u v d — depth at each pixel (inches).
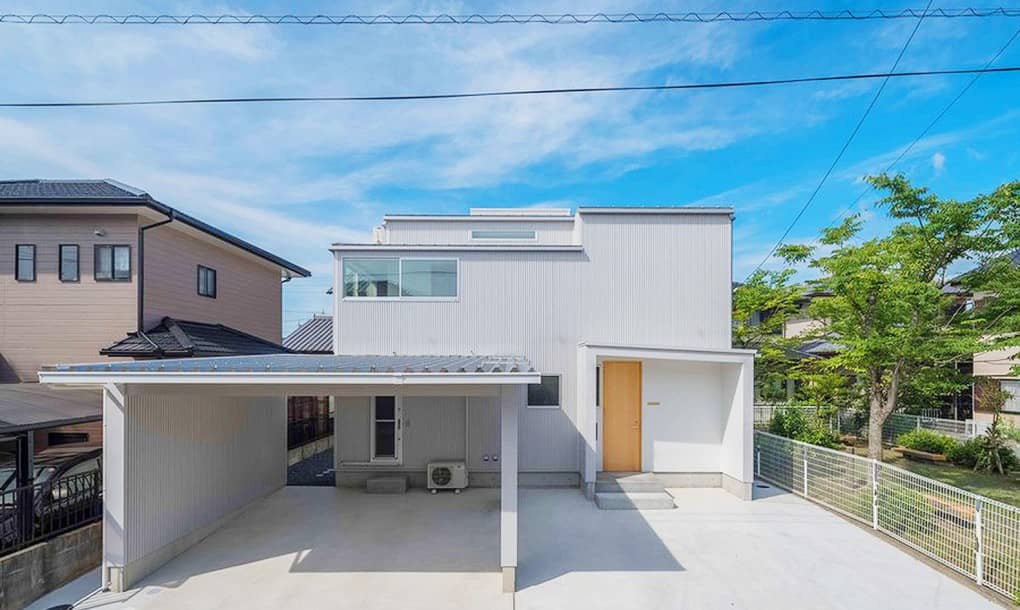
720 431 365.1
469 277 367.6
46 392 311.9
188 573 223.9
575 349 365.7
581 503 320.5
